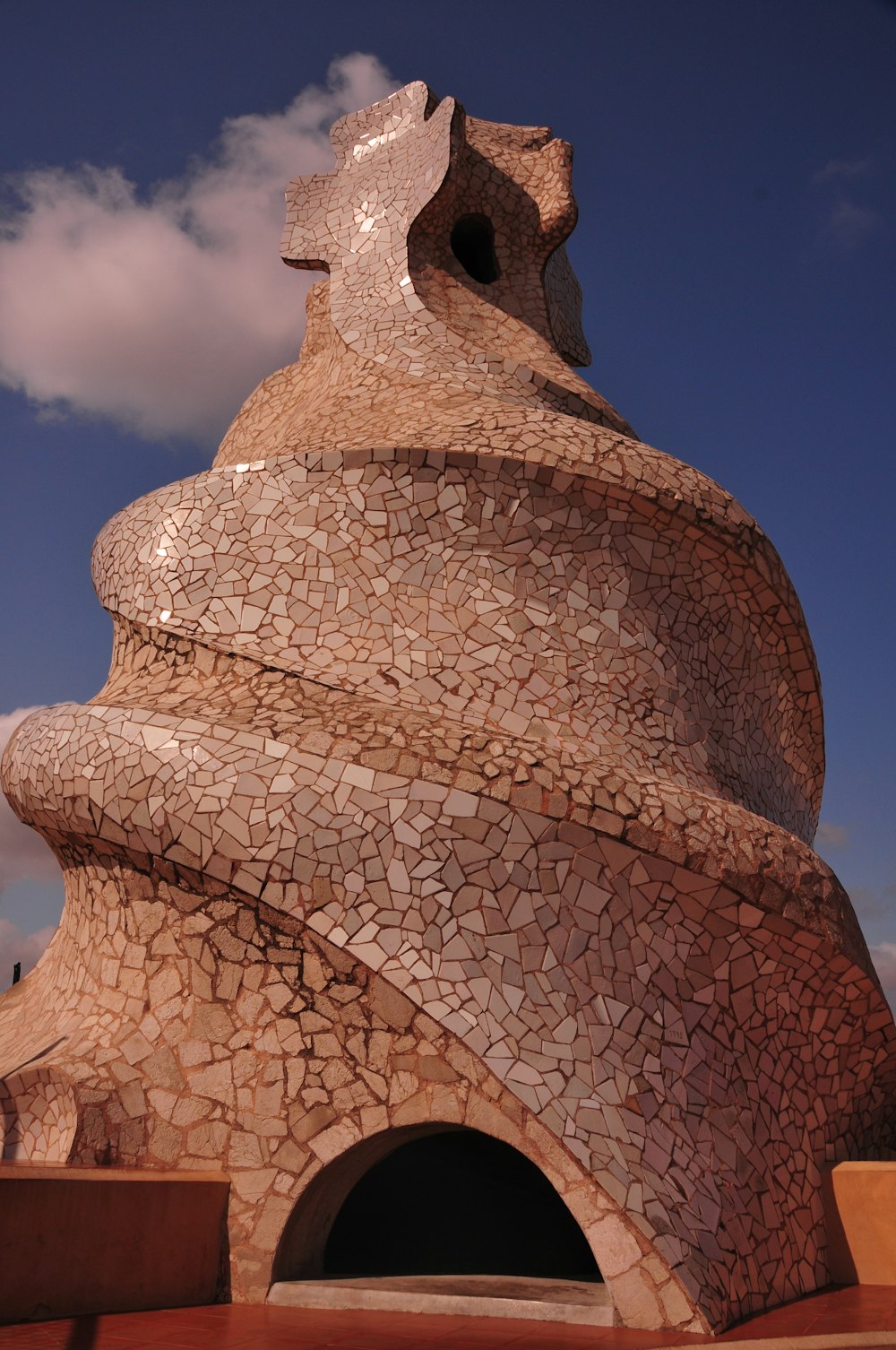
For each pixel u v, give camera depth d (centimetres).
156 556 1181
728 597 1248
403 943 898
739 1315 818
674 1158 862
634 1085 881
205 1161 916
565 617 1146
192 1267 871
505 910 914
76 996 1075
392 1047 902
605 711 1113
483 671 1096
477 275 1647
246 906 955
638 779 999
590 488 1173
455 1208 1128
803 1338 727
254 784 945
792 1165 977
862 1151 1133
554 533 1171
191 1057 945
